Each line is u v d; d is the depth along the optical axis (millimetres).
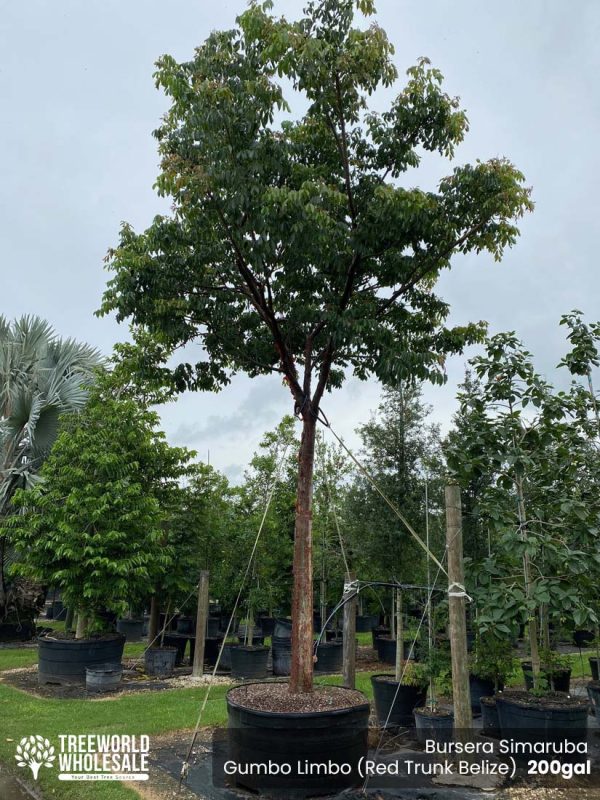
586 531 5672
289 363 5883
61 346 14516
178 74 5301
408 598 8258
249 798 4586
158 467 10852
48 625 16703
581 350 6598
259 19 5043
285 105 5164
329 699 5148
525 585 5645
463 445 6105
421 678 6645
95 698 8188
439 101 5516
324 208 5234
